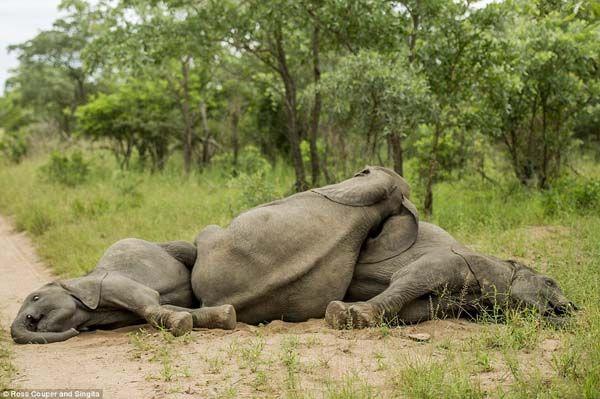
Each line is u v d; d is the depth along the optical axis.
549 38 13.99
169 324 6.31
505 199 13.91
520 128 15.53
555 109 14.92
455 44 12.61
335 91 12.45
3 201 19.48
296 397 4.73
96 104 24.16
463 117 13.30
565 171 15.30
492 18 12.49
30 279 10.83
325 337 6.09
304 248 6.75
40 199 17.44
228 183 13.63
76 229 13.45
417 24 13.29
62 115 36.44
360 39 13.73
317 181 14.74
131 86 24.28
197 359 5.68
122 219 13.98
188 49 15.16
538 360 5.41
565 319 6.25
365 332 6.18
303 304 6.73
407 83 11.99
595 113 15.92
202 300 6.88
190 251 7.16
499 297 6.50
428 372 4.97
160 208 15.11
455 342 5.89
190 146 22.69
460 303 6.58
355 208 6.97
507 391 4.78
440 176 16.28
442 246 6.91
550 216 12.27
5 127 43.34
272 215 6.85
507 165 16.36
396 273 6.68
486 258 6.65
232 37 14.84
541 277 6.63
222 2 14.69
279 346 5.93
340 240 6.82
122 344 6.19
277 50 15.59
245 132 24.27
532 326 5.91
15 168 27.77
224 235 6.90
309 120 18.84
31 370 5.54
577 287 7.39
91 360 5.75
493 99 13.30
